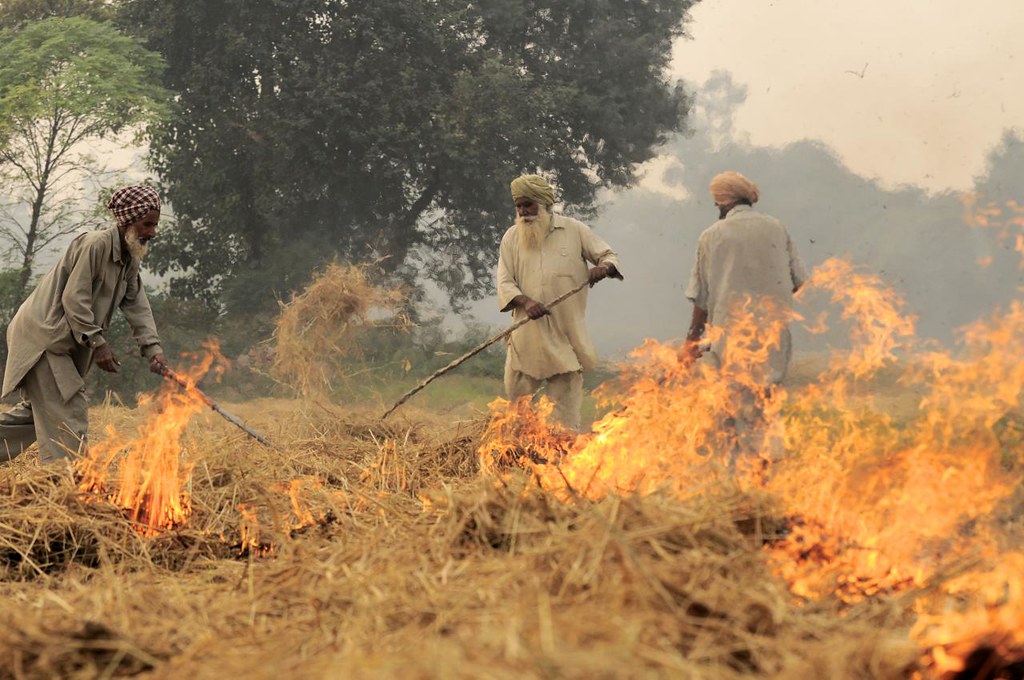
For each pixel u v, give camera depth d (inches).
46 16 952.3
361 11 936.3
